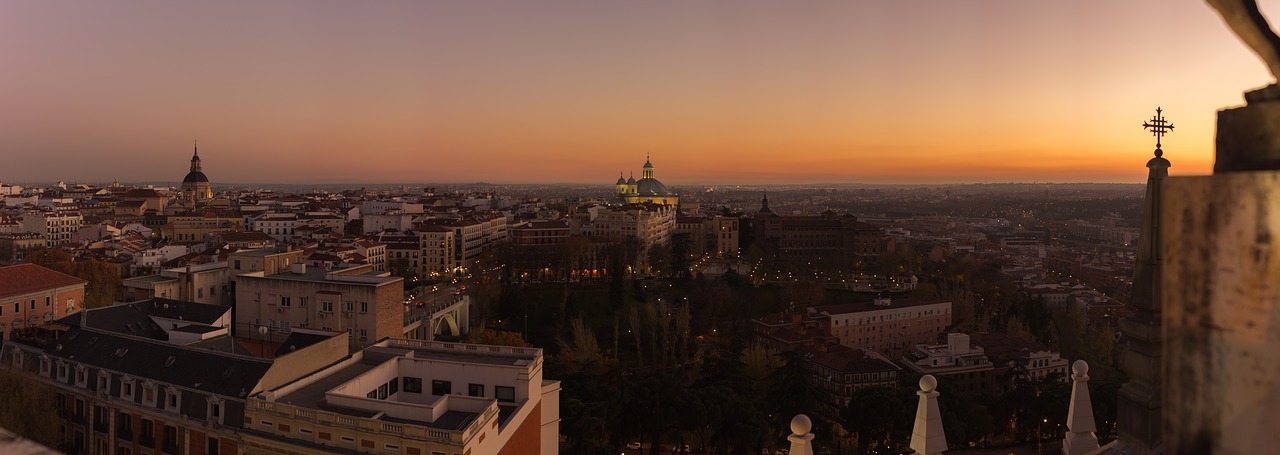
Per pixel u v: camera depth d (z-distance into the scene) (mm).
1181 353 4902
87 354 92562
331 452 68250
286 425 71750
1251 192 4305
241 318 138750
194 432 78750
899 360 198125
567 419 102188
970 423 130875
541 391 90062
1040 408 132375
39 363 94750
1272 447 4359
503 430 74625
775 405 133625
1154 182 17016
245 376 80375
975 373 178875
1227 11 4543
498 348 94938
